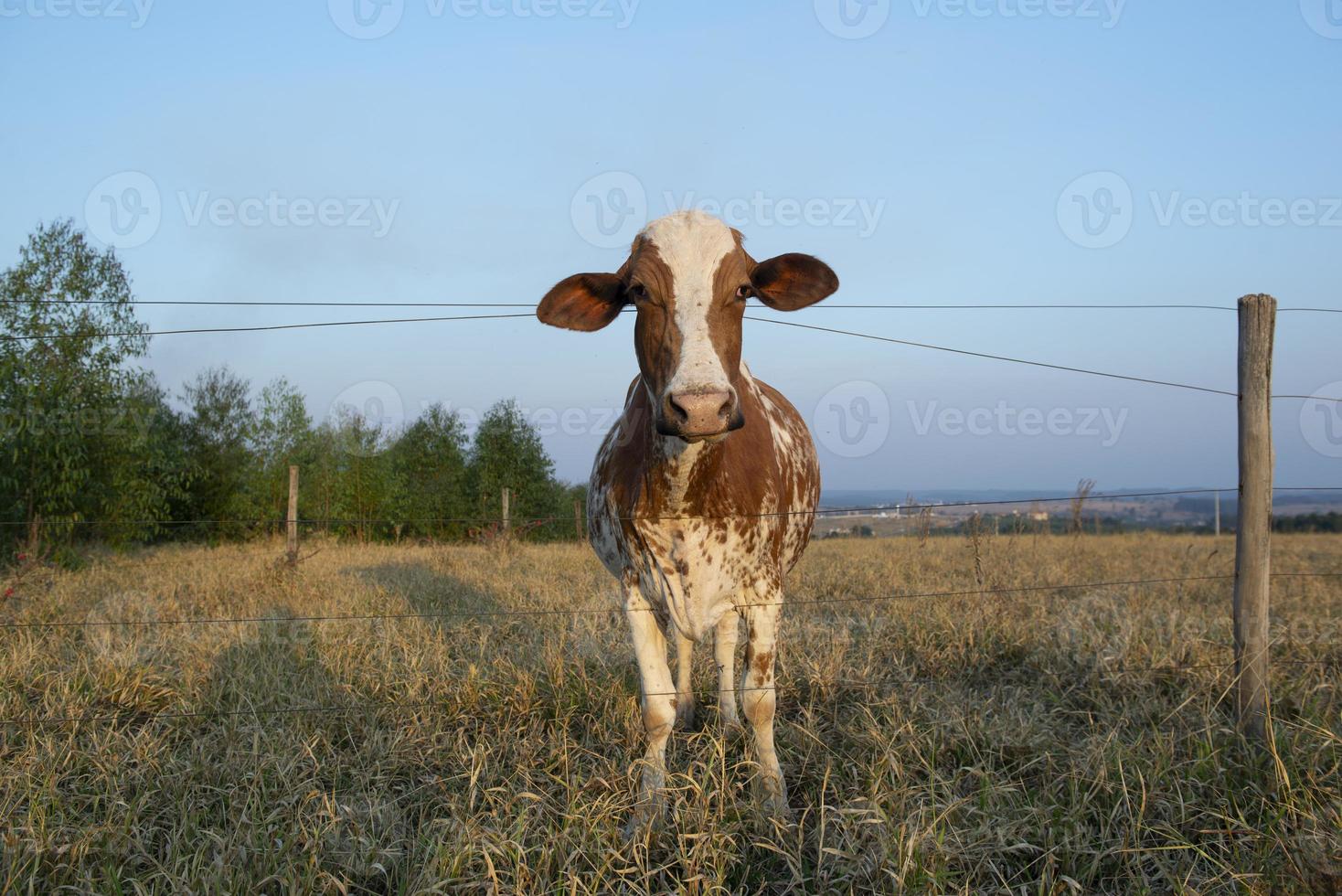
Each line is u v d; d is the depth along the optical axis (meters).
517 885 2.81
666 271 3.33
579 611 6.23
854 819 3.16
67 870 2.94
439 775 3.75
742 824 3.24
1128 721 4.23
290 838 3.03
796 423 5.11
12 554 10.34
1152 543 14.70
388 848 3.09
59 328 11.23
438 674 4.99
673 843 3.22
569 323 3.74
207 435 21.42
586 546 13.53
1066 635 5.65
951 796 3.29
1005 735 3.93
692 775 3.51
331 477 19.97
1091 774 3.49
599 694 4.67
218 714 4.54
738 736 4.20
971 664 5.53
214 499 21.02
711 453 3.48
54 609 7.14
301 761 3.78
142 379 12.34
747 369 4.70
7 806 3.26
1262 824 3.12
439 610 7.08
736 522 3.69
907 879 2.80
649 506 3.63
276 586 8.42
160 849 3.15
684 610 3.68
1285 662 5.07
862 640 5.86
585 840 3.05
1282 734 3.75
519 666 5.18
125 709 4.68
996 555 10.68
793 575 9.23
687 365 3.06
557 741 4.04
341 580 8.98
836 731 4.28
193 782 3.62
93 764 3.72
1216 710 4.12
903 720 4.12
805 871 3.08
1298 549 13.82
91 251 11.69
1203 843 3.04
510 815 3.25
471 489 20.34
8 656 5.21
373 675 5.02
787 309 3.79
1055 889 2.88
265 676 4.98
